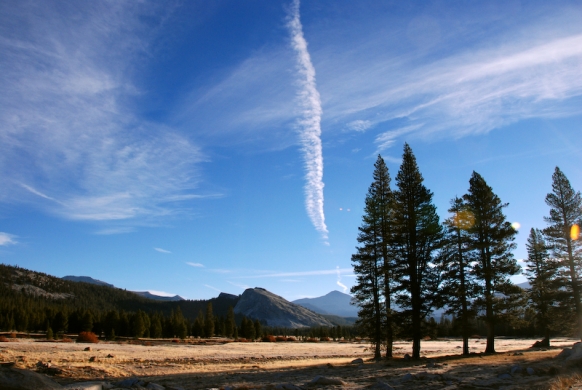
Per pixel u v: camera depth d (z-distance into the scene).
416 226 35.00
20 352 37.69
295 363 37.44
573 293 39.38
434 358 32.84
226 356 49.84
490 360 28.27
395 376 21.83
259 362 40.06
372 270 36.72
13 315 114.44
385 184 39.34
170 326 130.62
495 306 35.19
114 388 16.05
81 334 78.31
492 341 36.09
